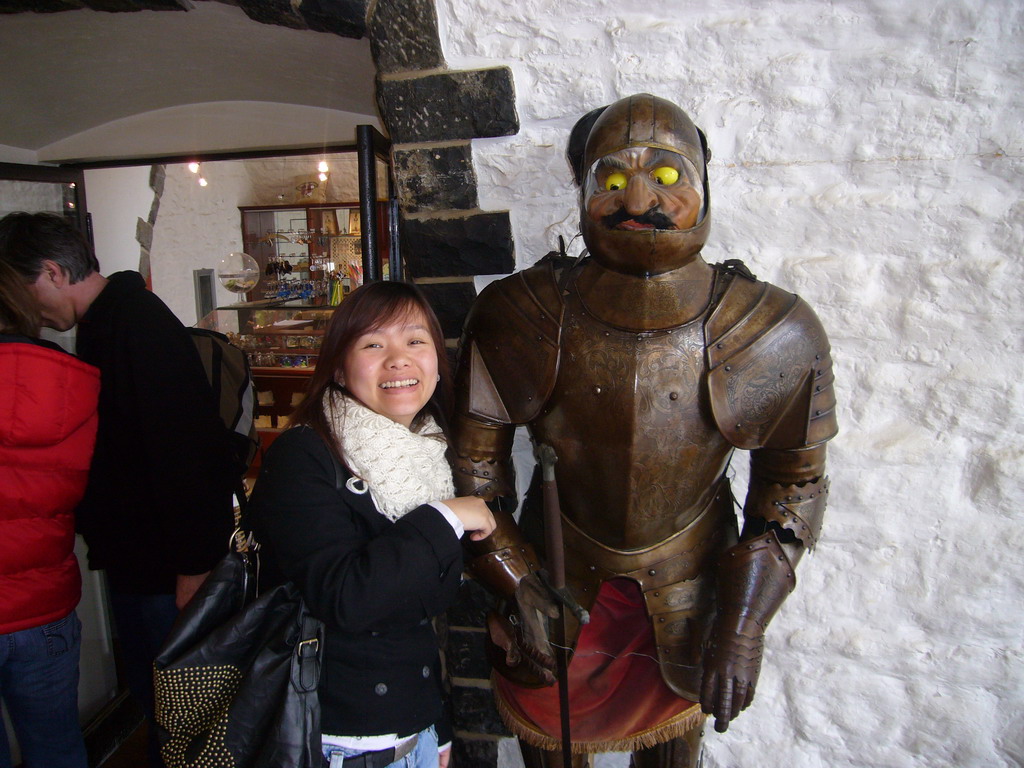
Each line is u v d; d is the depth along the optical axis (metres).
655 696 1.27
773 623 1.58
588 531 1.26
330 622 0.91
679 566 1.23
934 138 1.35
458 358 1.30
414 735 1.06
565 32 1.39
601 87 1.41
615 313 1.14
